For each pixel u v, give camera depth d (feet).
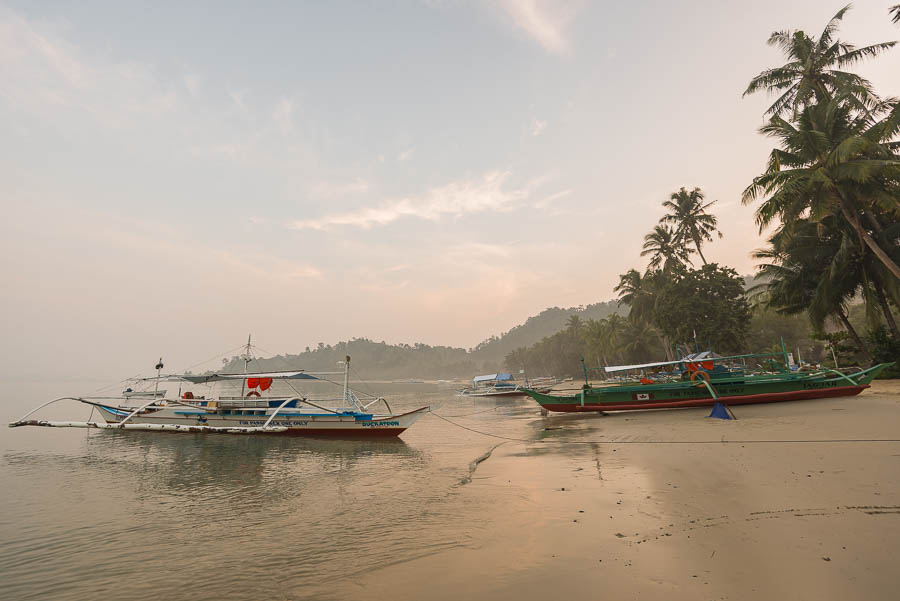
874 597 13.89
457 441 61.36
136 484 40.91
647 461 37.17
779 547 17.95
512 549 20.34
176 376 82.94
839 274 94.63
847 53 93.76
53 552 24.07
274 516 29.30
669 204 171.12
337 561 20.68
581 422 71.82
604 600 15.03
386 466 45.78
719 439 44.75
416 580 17.94
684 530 20.75
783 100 101.55
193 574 20.43
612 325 269.64
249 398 74.84
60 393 362.94
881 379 90.53
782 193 79.15
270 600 17.37
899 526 19.03
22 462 53.26
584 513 24.61
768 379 70.49
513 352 596.29
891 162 71.26
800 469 29.81
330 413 69.46
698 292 144.46
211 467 48.47
